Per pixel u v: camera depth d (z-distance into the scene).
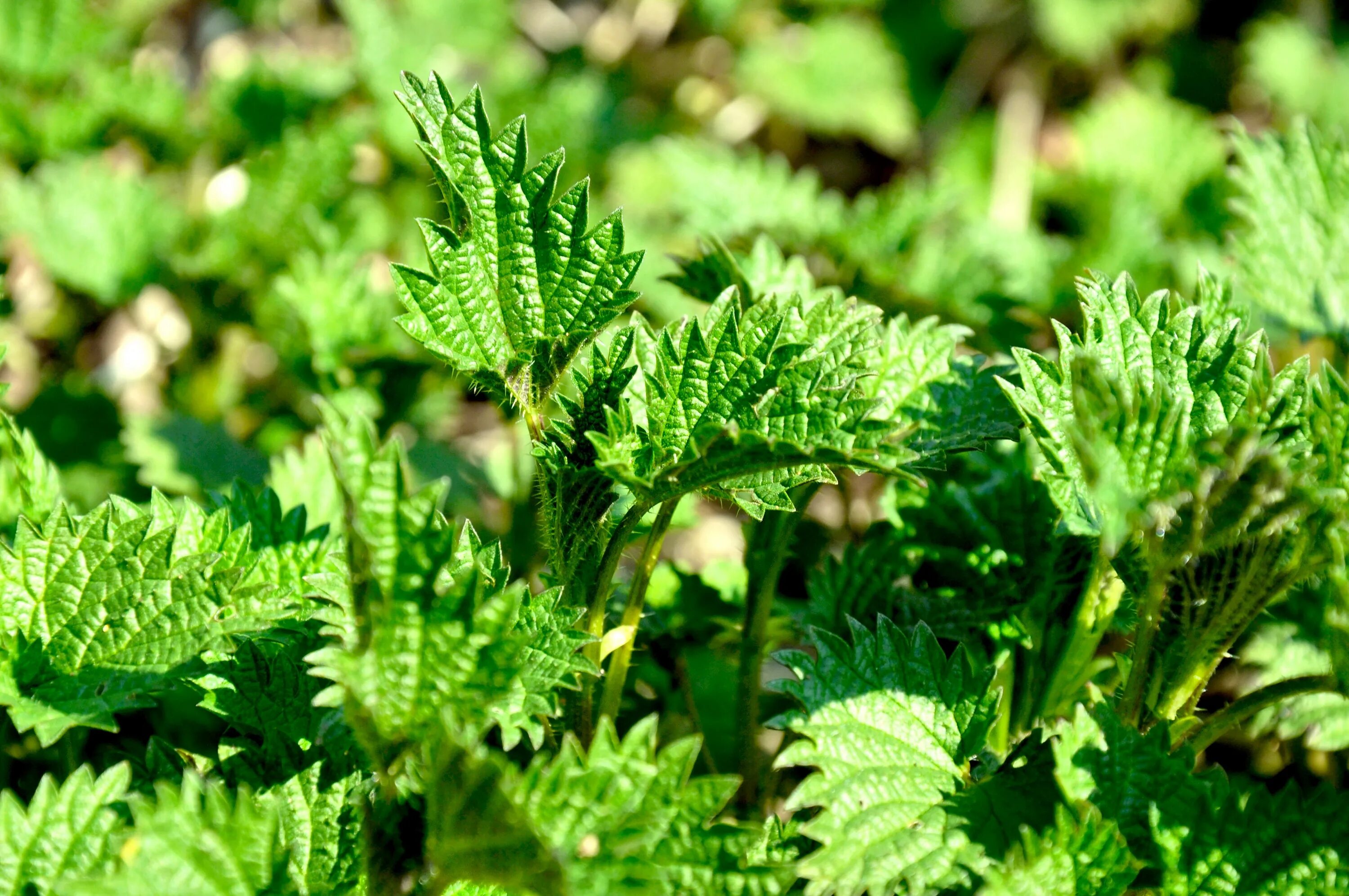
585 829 0.39
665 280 0.50
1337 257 0.54
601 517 0.42
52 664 0.41
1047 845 0.40
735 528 0.72
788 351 0.42
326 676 0.39
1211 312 0.43
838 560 0.49
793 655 0.42
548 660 0.41
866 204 0.60
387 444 0.38
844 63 1.07
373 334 0.56
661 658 0.49
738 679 0.47
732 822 0.39
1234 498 0.40
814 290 0.50
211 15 1.01
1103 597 0.45
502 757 0.39
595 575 0.42
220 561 0.43
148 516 0.42
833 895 0.41
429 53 0.86
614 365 0.42
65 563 0.41
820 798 0.41
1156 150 0.87
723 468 0.40
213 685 0.42
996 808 0.42
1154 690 0.43
